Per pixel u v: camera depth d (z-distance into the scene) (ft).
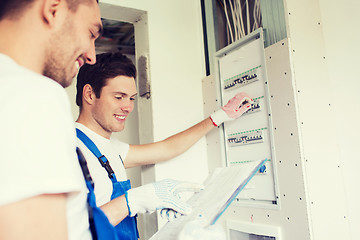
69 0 1.54
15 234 1.03
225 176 3.35
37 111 1.17
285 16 3.84
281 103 3.82
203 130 4.72
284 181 3.74
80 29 1.63
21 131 1.11
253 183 4.25
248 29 4.70
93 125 4.03
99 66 3.91
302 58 3.81
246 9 4.75
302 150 3.56
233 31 5.09
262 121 4.14
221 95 5.00
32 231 1.07
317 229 3.46
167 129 5.16
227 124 4.84
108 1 5.01
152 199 3.03
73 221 1.55
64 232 1.18
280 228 3.76
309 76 3.82
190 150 5.22
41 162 1.11
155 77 5.21
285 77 3.76
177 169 5.06
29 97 1.18
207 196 3.09
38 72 1.47
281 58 3.83
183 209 2.91
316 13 4.10
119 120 4.10
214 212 2.57
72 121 1.38
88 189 1.93
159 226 4.87
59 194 1.18
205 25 5.66
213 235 2.29
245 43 4.54
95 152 3.64
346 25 3.84
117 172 3.91
